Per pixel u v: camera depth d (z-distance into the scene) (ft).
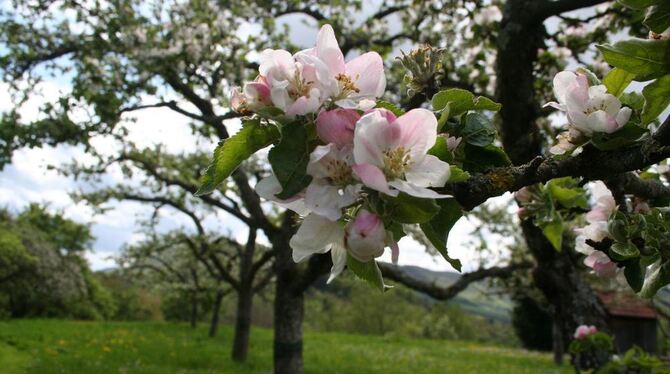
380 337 108.06
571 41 19.13
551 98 15.72
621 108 4.60
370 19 31.48
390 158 3.47
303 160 3.49
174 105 30.53
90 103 28.81
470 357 77.05
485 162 4.43
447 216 3.73
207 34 30.17
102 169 42.68
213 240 55.31
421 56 5.18
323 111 3.60
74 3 29.55
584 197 8.46
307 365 57.06
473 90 21.62
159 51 28.71
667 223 5.18
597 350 12.51
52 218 110.52
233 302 122.52
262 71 3.76
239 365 51.55
